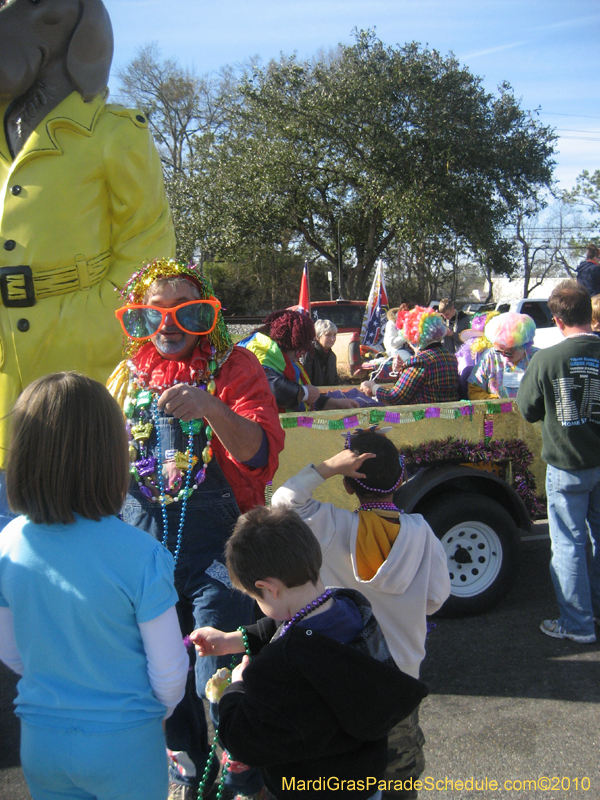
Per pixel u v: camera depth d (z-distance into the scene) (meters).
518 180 25.88
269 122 25.56
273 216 26.66
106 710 1.53
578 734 2.86
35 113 3.23
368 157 24.92
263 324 3.91
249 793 2.15
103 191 3.33
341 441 3.65
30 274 3.17
